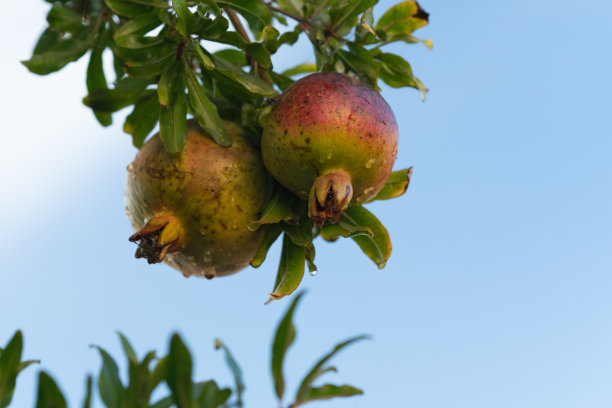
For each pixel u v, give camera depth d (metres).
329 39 2.88
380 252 2.71
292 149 2.36
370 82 2.80
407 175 2.77
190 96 2.52
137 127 2.95
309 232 2.55
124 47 2.49
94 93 2.72
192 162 2.46
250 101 2.62
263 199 2.54
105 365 1.79
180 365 1.58
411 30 2.92
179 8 2.40
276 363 1.79
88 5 2.88
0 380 1.80
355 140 2.33
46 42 2.88
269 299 2.49
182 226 2.48
